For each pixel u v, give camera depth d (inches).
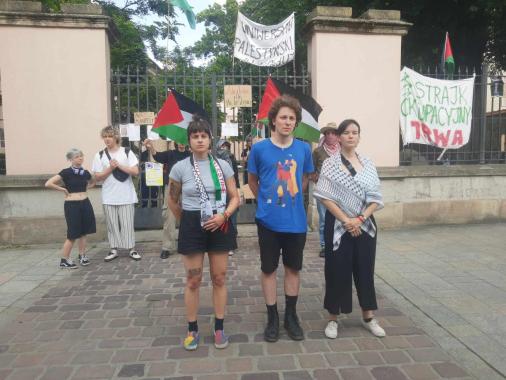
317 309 161.9
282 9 579.2
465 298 170.2
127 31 703.1
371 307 137.8
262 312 159.8
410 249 245.9
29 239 268.4
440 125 311.0
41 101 265.4
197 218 127.9
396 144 300.5
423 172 301.4
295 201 134.9
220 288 131.1
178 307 165.6
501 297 171.0
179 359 125.3
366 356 125.7
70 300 173.6
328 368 119.4
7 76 262.1
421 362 122.1
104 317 156.3
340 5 474.0
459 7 436.5
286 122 132.3
